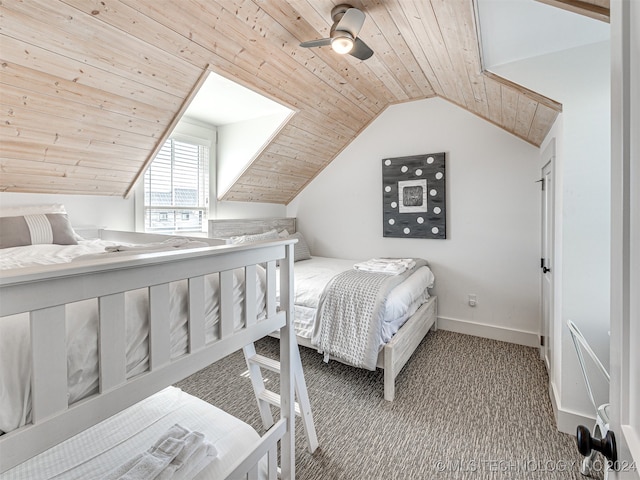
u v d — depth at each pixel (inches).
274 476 53.3
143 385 35.6
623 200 21.1
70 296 28.8
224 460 45.3
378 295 94.8
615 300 22.2
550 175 94.1
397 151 150.9
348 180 165.6
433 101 141.4
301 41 88.7
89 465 43.4
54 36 66.7
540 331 119.6
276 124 133.3
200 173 145.1
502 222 129.8
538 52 73.5
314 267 137.8
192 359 41.3
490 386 96.8
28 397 27.3
